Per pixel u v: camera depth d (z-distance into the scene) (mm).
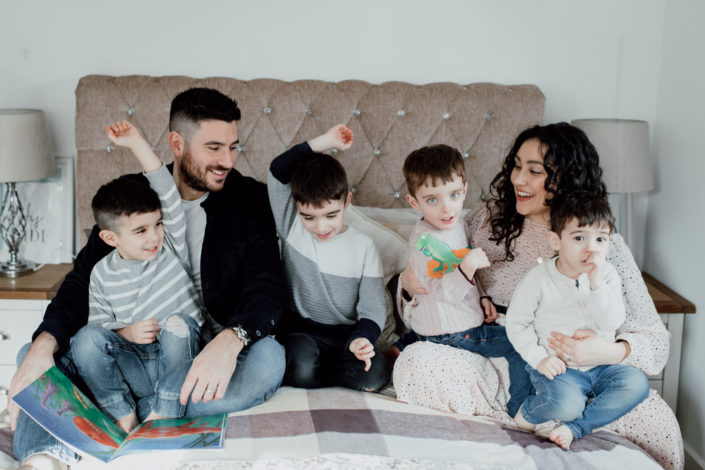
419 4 2520
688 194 2281
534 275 1698
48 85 2512
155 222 1760
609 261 1771
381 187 2443
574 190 1781
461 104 2441
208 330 1903
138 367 1744
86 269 1878
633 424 1711
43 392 1587
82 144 2381
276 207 1933
